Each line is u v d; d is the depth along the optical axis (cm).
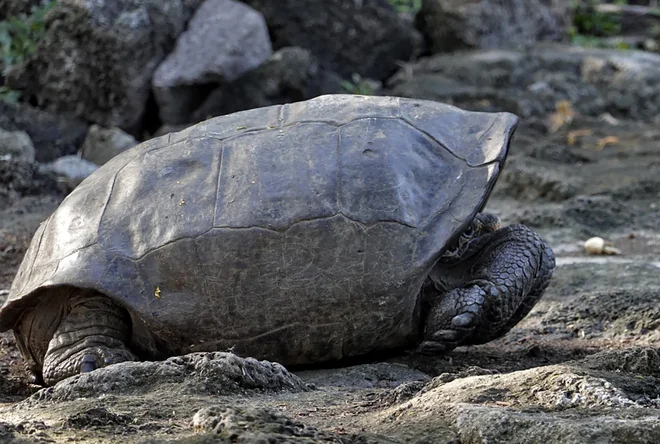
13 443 660
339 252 946
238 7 2381
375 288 952
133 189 993
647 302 1254
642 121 2736
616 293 1291
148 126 2327
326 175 962
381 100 1048
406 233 952
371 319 970
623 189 1936
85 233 981
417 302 1002
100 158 2083
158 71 2242
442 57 2880
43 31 2294
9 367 1112
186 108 2312
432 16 3031
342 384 939
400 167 977
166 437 668
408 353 1052
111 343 974
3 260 1534
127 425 712
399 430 699
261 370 855
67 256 973
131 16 2211
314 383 942
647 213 1819
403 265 949
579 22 4003
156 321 951
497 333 1062
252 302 952
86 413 716
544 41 3259
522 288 1033
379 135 993
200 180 978
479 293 1005
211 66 2270
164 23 2256
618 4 4328
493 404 729
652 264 1495
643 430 637
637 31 4119
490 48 3016
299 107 1036
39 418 734
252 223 945
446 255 1039
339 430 703
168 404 764
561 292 1376
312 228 944
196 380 828
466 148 1016
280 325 962
